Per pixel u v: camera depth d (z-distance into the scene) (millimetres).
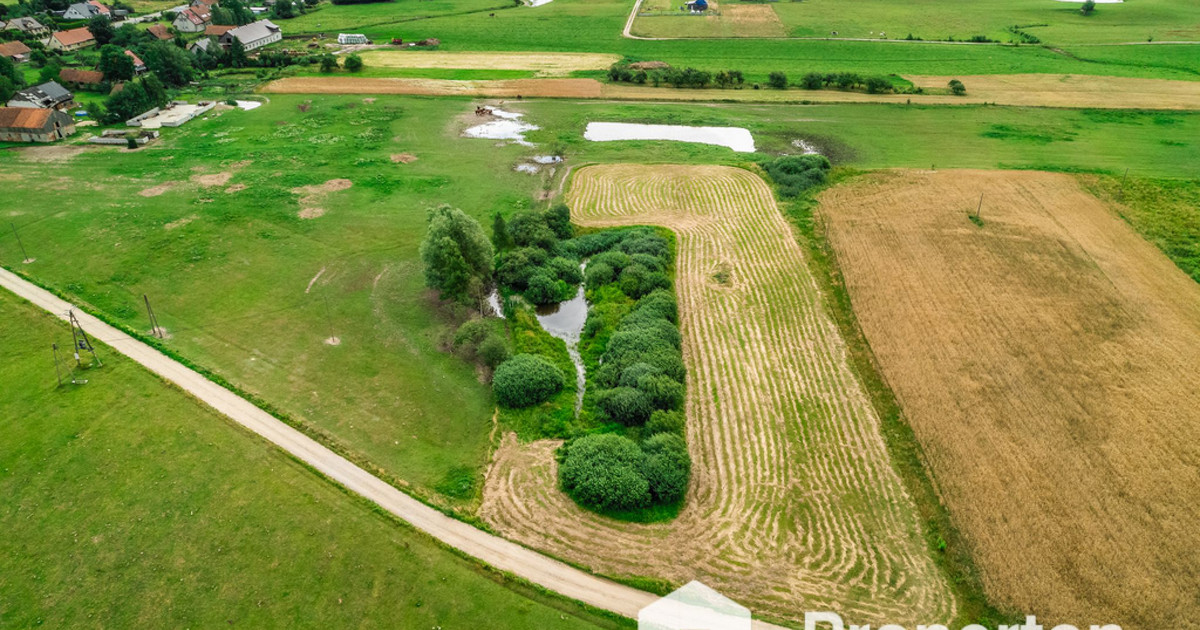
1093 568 35906
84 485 40812
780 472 43375
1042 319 56281
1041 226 70875
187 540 37562
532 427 47312
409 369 52094
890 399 49062
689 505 41188
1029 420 46000
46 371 50031
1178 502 39469
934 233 70438
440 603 34656
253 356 52781
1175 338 53594
